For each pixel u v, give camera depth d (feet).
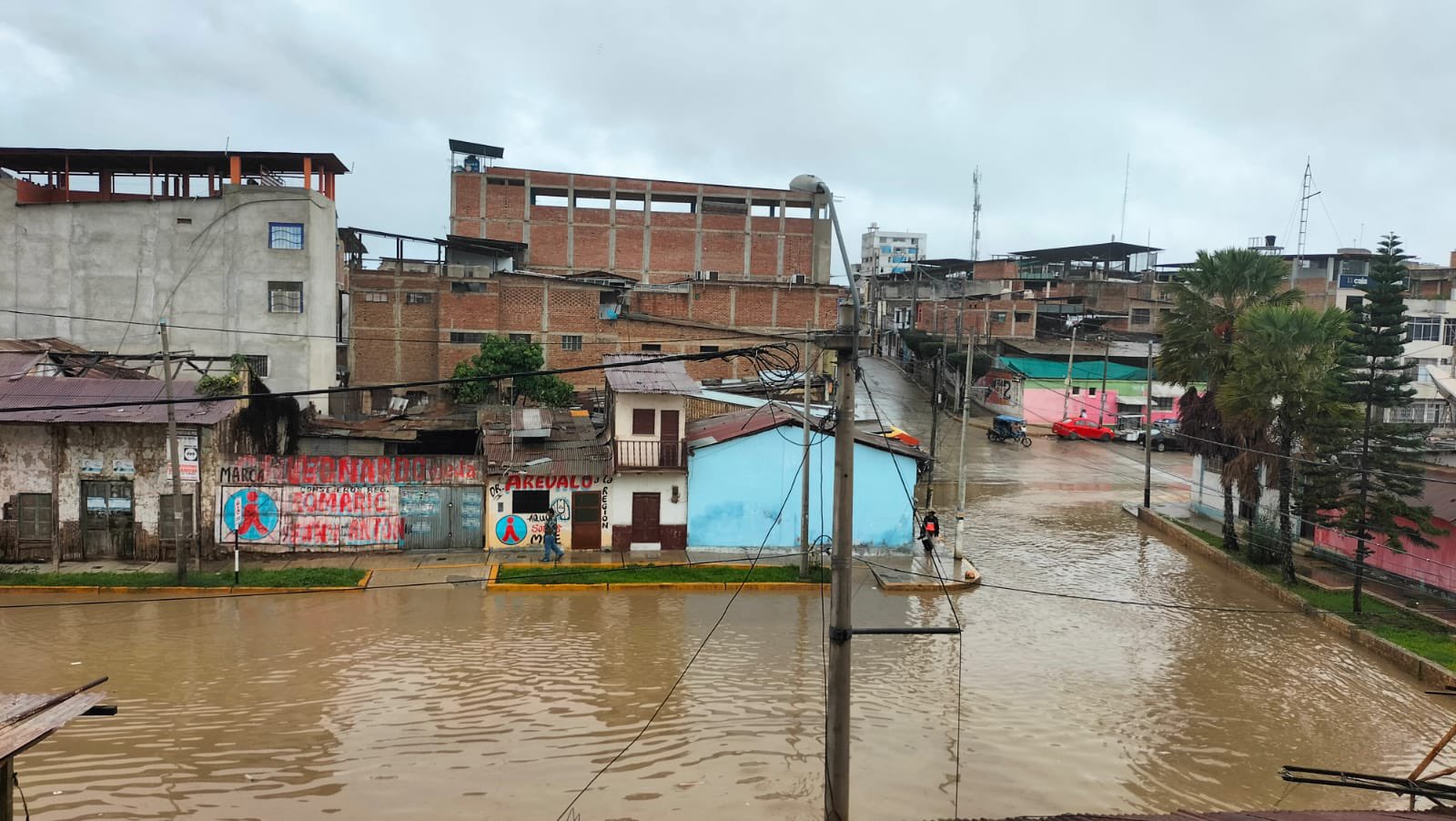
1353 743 53.01
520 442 96.12
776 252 240.53
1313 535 103.04
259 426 94.32
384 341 158.92
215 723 51.42
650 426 91.20
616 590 80.69
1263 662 66.90
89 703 29.22
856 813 43.24
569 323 165.68
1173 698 59.11
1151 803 45.24
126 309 119.85
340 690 56.75
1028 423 198.49
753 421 99.66
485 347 140.77
